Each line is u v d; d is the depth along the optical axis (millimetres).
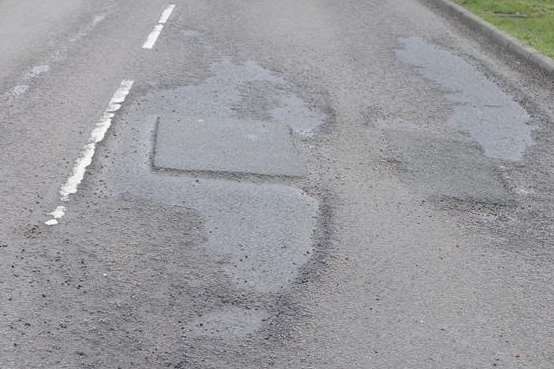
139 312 4715
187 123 7945
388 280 5273
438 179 6973
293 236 5781
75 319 4605
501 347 4633
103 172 6660
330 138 7801
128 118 7988
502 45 12188
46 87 8867
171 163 6910
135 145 7285
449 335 4711
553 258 5750
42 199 6109
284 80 9656
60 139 7328
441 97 9352
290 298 4977
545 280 5438
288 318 4762
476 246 5840
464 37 12711
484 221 6262
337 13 14180
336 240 5770
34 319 4582
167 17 12992
